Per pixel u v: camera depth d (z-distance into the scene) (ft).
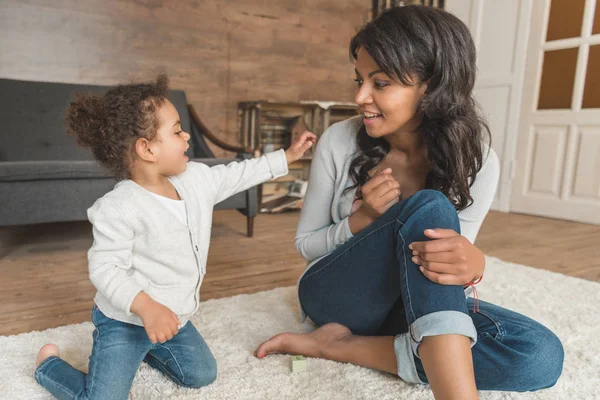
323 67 13.00
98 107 2.70
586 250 7.98
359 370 3.28
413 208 2.64
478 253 2.50
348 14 13.20
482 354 2.77
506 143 12.03
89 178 6.80
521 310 4.71
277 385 3.08
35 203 6.49
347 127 3.52
